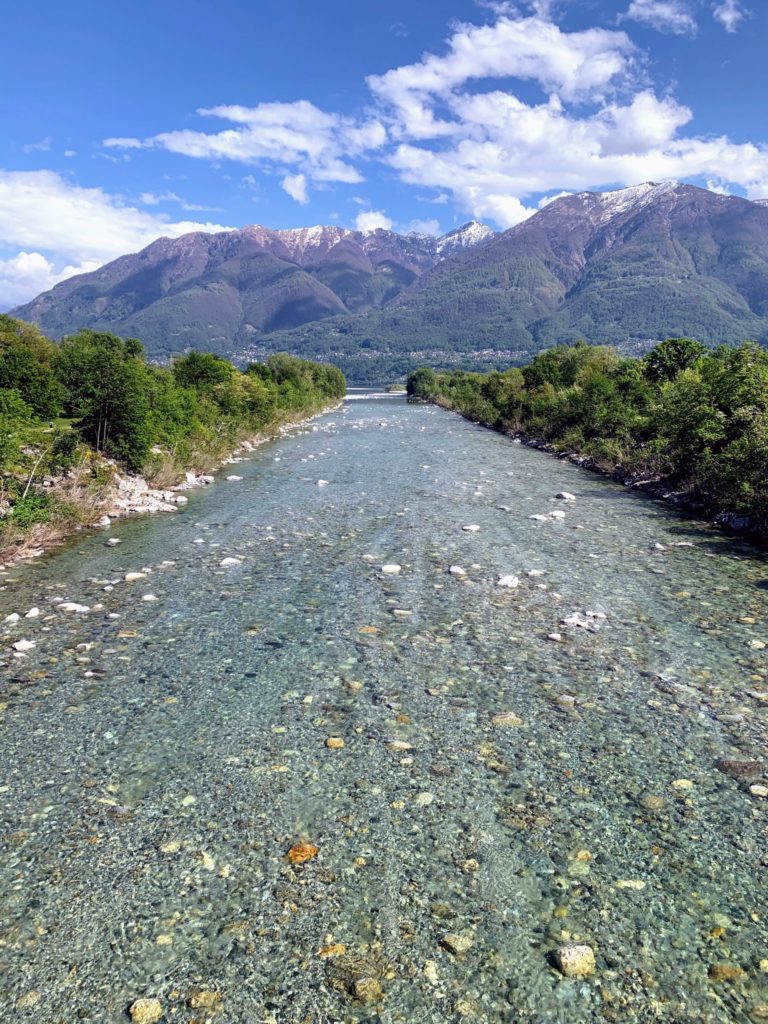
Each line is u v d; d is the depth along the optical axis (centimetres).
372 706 657
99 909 403
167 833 471
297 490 1998
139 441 1969
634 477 2086
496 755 568
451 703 662
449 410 6862
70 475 1697
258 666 754
